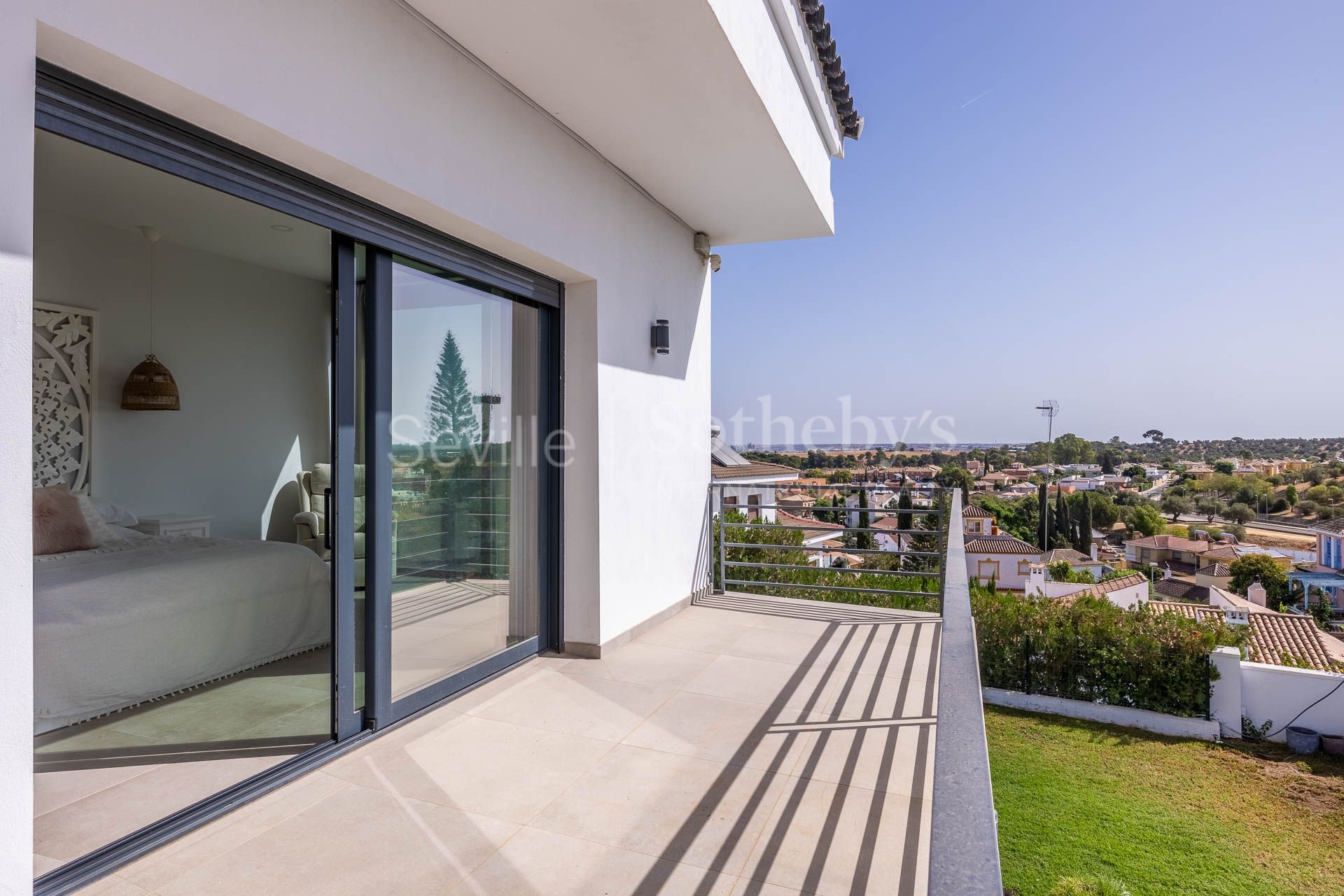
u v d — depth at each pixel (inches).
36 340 178.5
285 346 244.7
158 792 92.4
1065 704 369.7
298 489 247.6
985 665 388.8
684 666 151.9
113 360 194.5
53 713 112.2
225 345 224.7
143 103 72.2
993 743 332.5
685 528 212.2
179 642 130.0
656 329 187.3
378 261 109.1
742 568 285.1
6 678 56.7
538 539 156.9
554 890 73.1
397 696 117.3
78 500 161.3
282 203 89.1
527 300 149.9
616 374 167.3
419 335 119.6
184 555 143.1
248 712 121.3
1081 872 223.1
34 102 60.6
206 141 79.2
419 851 80.0
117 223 189.3
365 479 110.3
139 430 201.2
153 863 76.8
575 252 147.6
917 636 177.5
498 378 142.1
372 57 94.0
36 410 178.7
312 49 84.6
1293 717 339.3
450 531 129.3
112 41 62.9
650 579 185.8
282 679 139.3
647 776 99.7
